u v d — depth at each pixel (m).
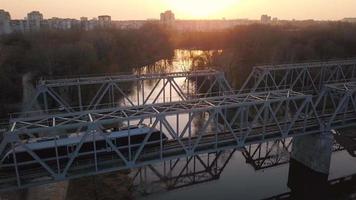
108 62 116.50
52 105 77.81
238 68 101.88
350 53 109.12
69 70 93.12
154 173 46.00
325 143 46.09
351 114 52.47
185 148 36.72
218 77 57.78
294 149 50.84
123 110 37.06
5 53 98.81
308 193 45.62
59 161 34.75
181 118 72.50
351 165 50.41
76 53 96.88
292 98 41.28
